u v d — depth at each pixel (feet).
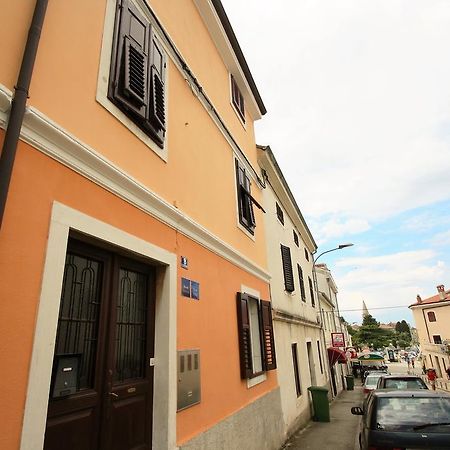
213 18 23.88
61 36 10.32
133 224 12.10
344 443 27.66
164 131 15.33
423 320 148.46
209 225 18.99
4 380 7.07
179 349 13.70
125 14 13.78
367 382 51.39
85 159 10.22
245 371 19.90
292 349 37.37
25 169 8.41
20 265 7.84
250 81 31.01
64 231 9.11
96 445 9.71
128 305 12.30
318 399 39.14
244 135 30.04
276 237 37.70
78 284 10.21
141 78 13.75
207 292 17.34
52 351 8.13
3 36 8.36
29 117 8.47
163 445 11.85
